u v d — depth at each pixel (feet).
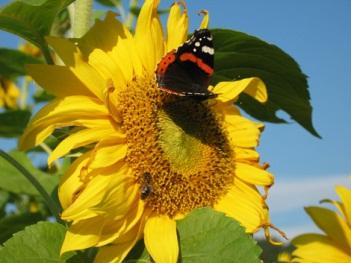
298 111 1.83
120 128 1.46
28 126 1.38
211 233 1.34
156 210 1.47
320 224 1.96
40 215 2.27
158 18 1.53
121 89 1.48
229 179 1.57
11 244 1.34
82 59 1.42
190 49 1.43
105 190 1.35
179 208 1.50
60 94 1.41
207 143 1.55
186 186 1.50
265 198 1.55
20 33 1.52
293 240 1.97
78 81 1.42
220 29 1.60
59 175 2.51
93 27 1.49
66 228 1.39
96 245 1.35
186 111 1.54
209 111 1.58
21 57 2.50
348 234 1.93
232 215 1.53
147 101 1.49
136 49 1.51
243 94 1.82
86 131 1.39
